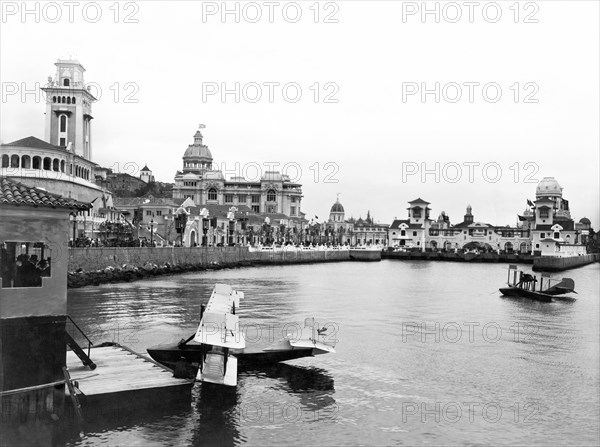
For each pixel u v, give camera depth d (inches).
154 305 2593.5
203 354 1272.1
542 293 3427.7
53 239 1034.7
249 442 1014.4
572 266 7066.9
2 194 987.3
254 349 1498.5
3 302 991.6
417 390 1341.0
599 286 4301.2
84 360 1167.6
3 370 990.4
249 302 2896.2
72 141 6574.8
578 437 1080.2
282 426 1091.3
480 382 1409.9
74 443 975.0
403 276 5290.4
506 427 1117.7
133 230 6053.2
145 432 1024.9
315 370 1476.4
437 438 1064.8
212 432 1040.2
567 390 1357.0
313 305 2815.0
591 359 1653.5
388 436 1069.1
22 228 1007.6
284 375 1421.0
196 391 1222.3
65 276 1046.4
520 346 1834.4
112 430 1027.9
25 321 1009.5
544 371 1515.7
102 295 2930.6
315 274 5319.9
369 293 3523.6
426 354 1694.1
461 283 4475.9
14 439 979.9
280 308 2659.9
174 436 1016.2
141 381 1095.6
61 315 1040.2
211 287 3499.0
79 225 4968.0
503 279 4987.7
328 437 1049.5
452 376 1460.4
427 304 2962.6
